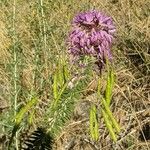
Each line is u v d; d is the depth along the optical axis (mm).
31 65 747
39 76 727
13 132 434
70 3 915
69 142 657
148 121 666
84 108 688
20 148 566
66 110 419
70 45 394
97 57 393
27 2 885
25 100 683
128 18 911
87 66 398
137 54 812
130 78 755
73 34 388
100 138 661
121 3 945
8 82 699
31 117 452
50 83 708
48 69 736
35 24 804
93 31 380
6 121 566
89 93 694
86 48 386
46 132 436
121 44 833
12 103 633
